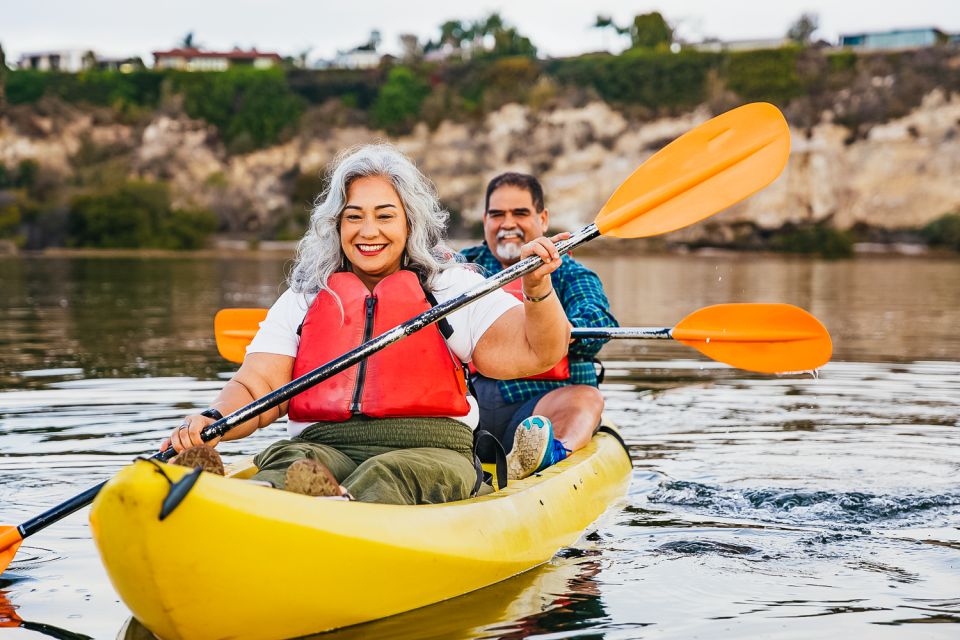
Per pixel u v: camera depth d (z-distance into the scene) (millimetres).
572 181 38531
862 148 36312
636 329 4082
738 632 2559
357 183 3137
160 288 18328
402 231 3150
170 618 2320
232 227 41688
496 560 2893
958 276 23719
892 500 3883
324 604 2471
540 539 3160
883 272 25703
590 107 39562
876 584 2938
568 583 2941
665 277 23062
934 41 51594
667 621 2637
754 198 36219
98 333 10141
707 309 3842
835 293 17688
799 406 5996
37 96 47000
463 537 2803
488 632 2543
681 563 3141
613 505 3840
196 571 2277
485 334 3098
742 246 36219
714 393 6516
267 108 43781
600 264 30078
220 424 2830
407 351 2992
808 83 38938
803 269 27359
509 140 39844
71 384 6578
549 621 2629
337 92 46469
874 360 8133
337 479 2826
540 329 2977
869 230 36156
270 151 43219
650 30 56281
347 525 2504
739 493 4000
